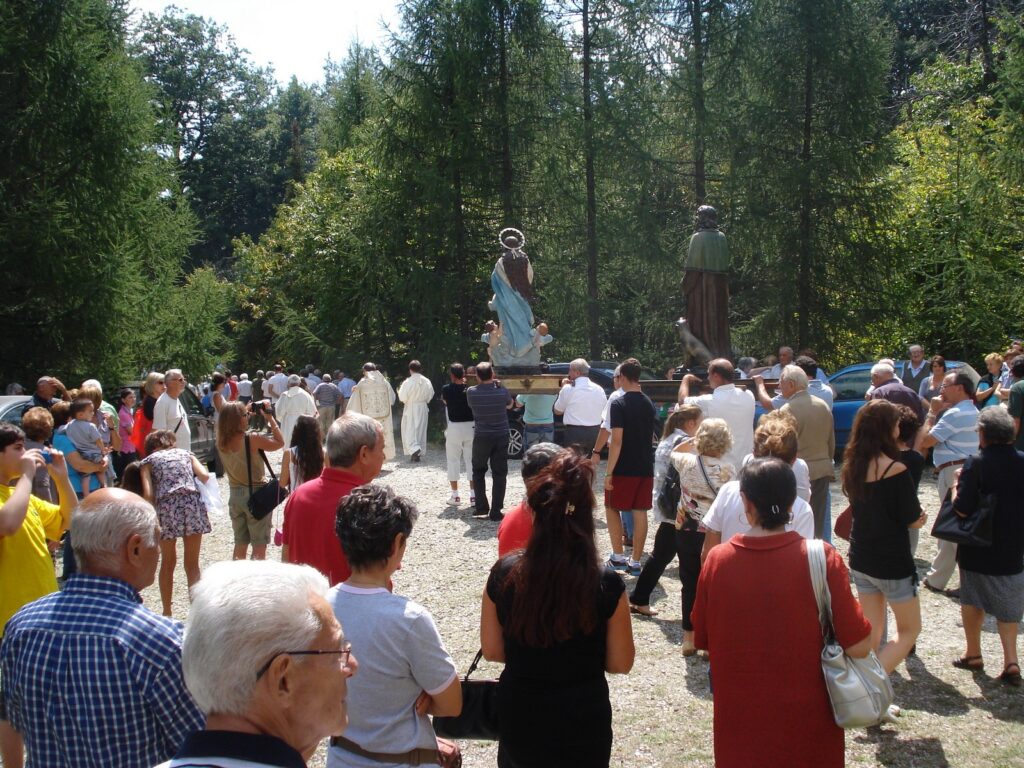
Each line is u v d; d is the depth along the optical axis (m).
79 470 8.21
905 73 35.00
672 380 13.11
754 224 21.72
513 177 23.25
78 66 20.45
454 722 3.12
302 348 26.34
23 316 20.48
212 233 52.12
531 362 15.03
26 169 19.89
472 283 23.39
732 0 21.86
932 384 10.91
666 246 22.88
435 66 22.58
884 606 5.05
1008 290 20.41
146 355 23.62
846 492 4.89
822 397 8.01
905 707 4.95
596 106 22.08
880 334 21.61
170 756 2.35
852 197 20.97
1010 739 4.53
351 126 31.91
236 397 19.67
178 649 2.38
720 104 22.33
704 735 4.66
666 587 7.34
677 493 6.18
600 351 23.41
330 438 3.99
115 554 2.48
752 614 3.11
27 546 3.97
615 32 22.55
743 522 4.46
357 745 2.70
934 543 8.69
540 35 22.56
